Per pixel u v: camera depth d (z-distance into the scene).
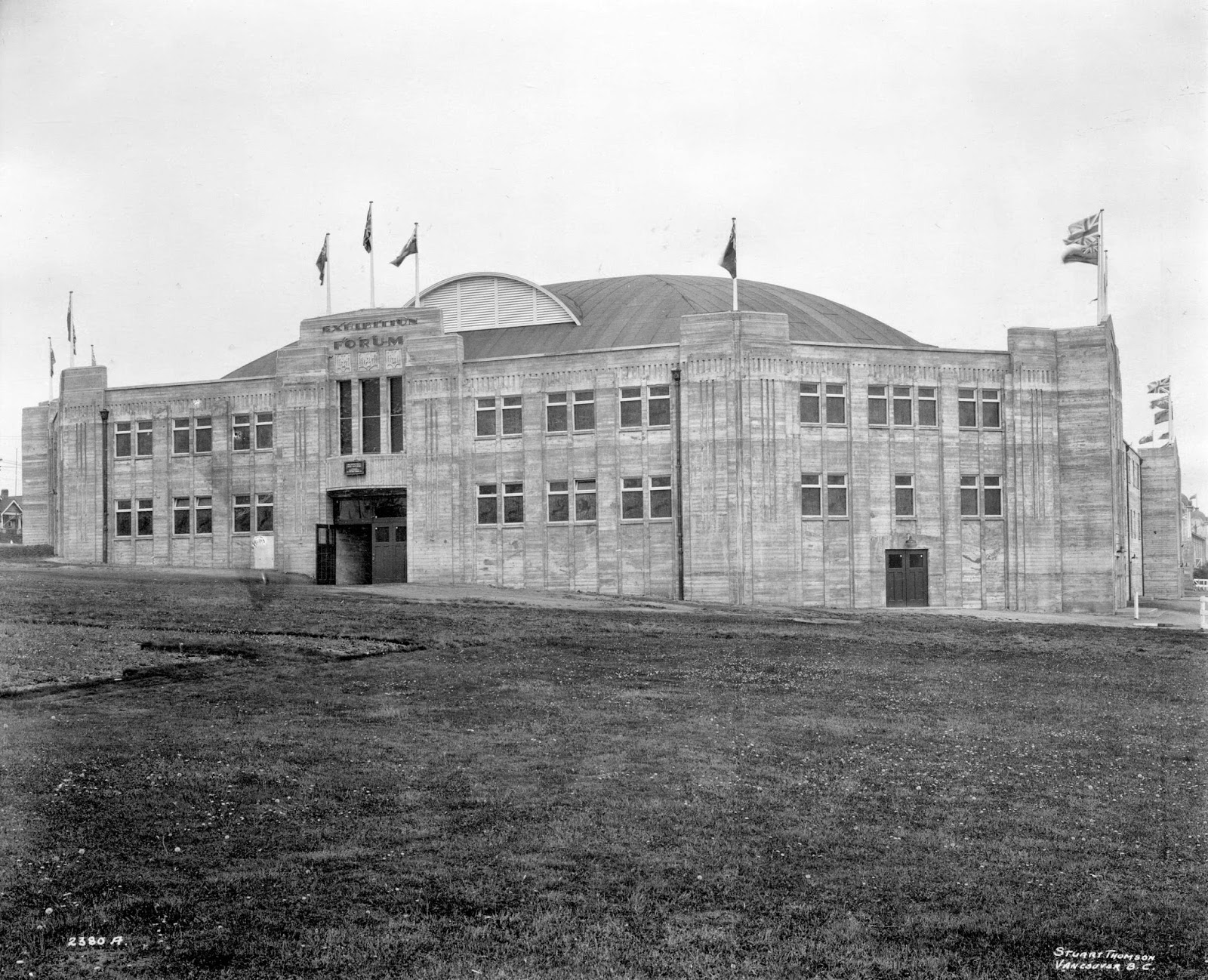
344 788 17.86
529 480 62.69
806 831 16.78
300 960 12.17
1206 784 19.86
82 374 71.19
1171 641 43.41
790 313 71.25
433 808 17.16
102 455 70.69
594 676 29.11
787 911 13.94
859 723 24.27
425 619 41.00
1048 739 23.23
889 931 13.53
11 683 24.23
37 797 16.67
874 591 60.69
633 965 12.37
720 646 36.28
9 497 140.00
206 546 68.56
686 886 14.53
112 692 24.38
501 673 29.09
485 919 13.31
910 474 61.47
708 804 17.81
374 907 13.51
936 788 19.25
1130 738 23.61
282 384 66.94
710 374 59.75
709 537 59.50
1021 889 14.80
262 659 29.41
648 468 60.81
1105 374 62.06
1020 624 51.00
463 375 64.06
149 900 13.48
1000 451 62.44
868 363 61.22
